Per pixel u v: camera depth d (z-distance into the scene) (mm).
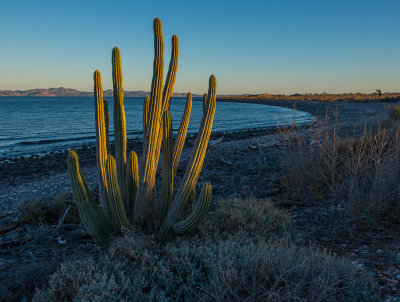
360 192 4434
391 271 2730
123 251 2834
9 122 38156
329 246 3469
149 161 3422
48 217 4824
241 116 51094
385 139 6527
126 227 3287
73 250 3697
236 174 7816
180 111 67438
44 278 2820
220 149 12297
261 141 15367
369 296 2109
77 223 4688
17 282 2715
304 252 2611
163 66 3270
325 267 2312
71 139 22875
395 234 3609
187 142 18344
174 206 3355
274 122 37531
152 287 2377
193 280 2381
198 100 195875
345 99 77125
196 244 3156
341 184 5152
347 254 3215
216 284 2191
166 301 2143
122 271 2492
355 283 2229
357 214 4051
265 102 120938
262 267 2271
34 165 11820
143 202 3451
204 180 7289
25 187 7824
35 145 19891
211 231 3545
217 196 5953
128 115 54469
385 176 4430
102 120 3344
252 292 2066
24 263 3299
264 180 6820
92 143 20641
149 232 3443
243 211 3904
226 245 2762
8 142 21016
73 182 3107
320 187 5410
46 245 3883
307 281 2211
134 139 23047
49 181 8461
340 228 3943
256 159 9852
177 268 2535
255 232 3463
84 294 2229
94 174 9094
